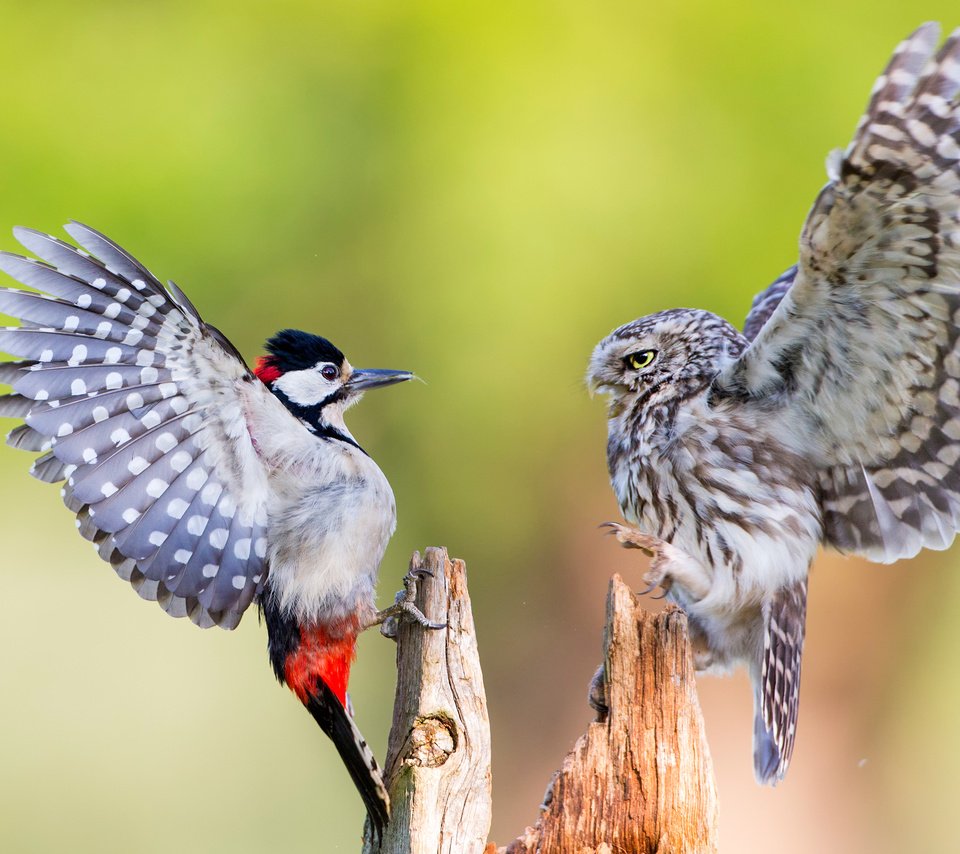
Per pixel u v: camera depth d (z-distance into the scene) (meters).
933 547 8.88
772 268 14.44
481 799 7.24
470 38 14.48
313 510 7.95
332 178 14.58
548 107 14.38
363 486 8.13
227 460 7.79
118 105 14.38
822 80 14.48
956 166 7.30
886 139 7.20
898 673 16.42
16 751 16.98
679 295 14.46
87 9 14.69
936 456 8.66
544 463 15.40
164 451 7.58
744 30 14.58
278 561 7.93
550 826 7.30
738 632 9.02
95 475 7.43
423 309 14.52
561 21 14.59
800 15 14.62
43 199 13.95
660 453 9.09
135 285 7.30
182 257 14.29
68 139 14.18
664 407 9.16
